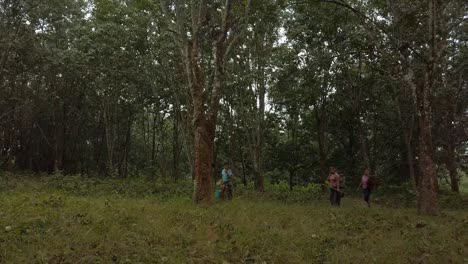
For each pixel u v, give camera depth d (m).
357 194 26.97
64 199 13.72
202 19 17.00
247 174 35.91
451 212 17.28
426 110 16.02
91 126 42.75
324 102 28.22
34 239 7.89
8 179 24.20
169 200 16.62
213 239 8.87
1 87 32.50
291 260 7.75
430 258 8.22
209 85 17.95
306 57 23.73
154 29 27.55
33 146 42.00
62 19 32.03
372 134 31.23
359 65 25.61
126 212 11.16
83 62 29.64
